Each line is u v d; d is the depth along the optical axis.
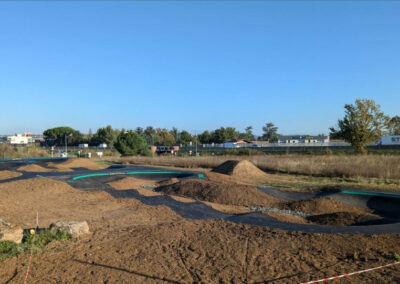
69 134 97.69
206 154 50.25
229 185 16.08
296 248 6.93
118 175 22.11
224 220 9.85
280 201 14.86
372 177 20.53
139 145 47.12
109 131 86.19
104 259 6.33
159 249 6.95
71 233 7.77
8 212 10.71
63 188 15.39
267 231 8.39
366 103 32.78
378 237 7.51
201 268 5.92
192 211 11.68
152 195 14.78
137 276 5.57
